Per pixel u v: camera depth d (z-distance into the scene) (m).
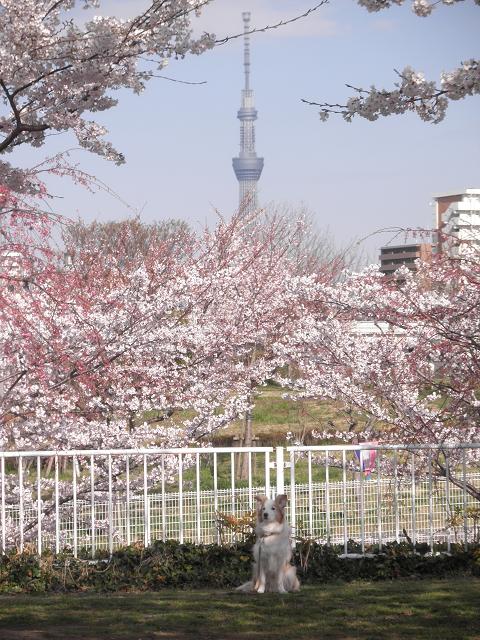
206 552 9.03
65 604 7.33
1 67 9.62
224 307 17.41
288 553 8.04
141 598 7.69
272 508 8.02
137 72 10.30
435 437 12.41
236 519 9.30
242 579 8.80
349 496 14.04
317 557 9.15
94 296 13.16
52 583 8.55
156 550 8.97
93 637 6.02
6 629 6.29
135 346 12.55
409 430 12.92
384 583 8.67
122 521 12.60
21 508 8.77
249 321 17.86
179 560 8.93
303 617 6.66
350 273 15.53
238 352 16.69
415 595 7.58
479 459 12.87
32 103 10.37
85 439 11.91
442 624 6.38
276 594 7.75
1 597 8.05
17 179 10.17
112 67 10.14
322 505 13.65
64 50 9.99
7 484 11.81
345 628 6.28
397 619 6.57
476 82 8.09
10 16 9.66
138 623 6.47
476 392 13.16
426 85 8.25
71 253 10.21
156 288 13.85
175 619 6.61
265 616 6.71
